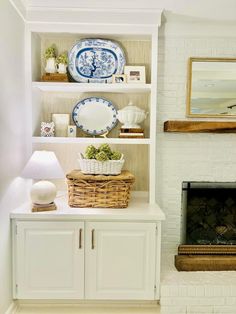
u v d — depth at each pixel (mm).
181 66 2576
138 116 2398
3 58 1860
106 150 2254
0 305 1874
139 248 2074
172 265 2428
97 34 2385
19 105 2184
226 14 2330
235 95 2576
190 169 2639
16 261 2061
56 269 2066
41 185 2121
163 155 2625
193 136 2615
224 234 2682
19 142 2189
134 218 2053
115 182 2188
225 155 2631
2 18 1836
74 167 2645
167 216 2664
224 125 2426
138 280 2092
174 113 2604
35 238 2047
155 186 2619
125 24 2326
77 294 2086
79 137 2580
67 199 2445
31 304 2178
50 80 2361
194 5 2193
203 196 2678
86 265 2072
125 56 2598
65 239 2053
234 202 2693
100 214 2047
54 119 2500
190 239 2668
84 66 2492
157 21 2320
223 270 2346
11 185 2045
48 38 2545
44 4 2232
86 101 2570
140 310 2158
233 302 2125
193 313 2119
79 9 2268
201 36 2557
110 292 2096
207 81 2572
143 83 2410
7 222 1981
